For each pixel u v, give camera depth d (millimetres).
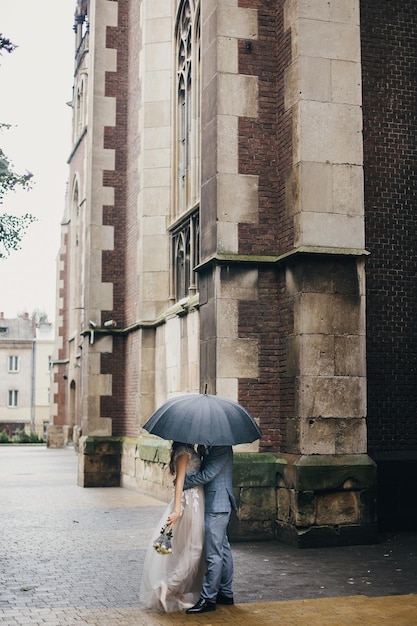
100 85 21406
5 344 74938
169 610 7180
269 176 12047
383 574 8883
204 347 12094
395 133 12727
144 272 18312
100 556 10031
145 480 17781
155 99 18641
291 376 11305
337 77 11539
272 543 11094
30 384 74938
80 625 6707
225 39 12102
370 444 12164
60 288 40906
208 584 7168
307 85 11438
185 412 7090
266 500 11383
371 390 12250
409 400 12375
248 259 11734
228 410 7203
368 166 12562
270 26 12297
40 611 7203
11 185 12859
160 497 16594
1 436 52938
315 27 11539
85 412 20578
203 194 12438
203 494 7316
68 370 40312
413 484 12234
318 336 11094
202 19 12797
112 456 20094
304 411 10938
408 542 11117
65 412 41281
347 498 10898
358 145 11531
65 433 41062
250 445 11539
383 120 12703
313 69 11477
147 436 17875
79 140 34531
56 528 12508
